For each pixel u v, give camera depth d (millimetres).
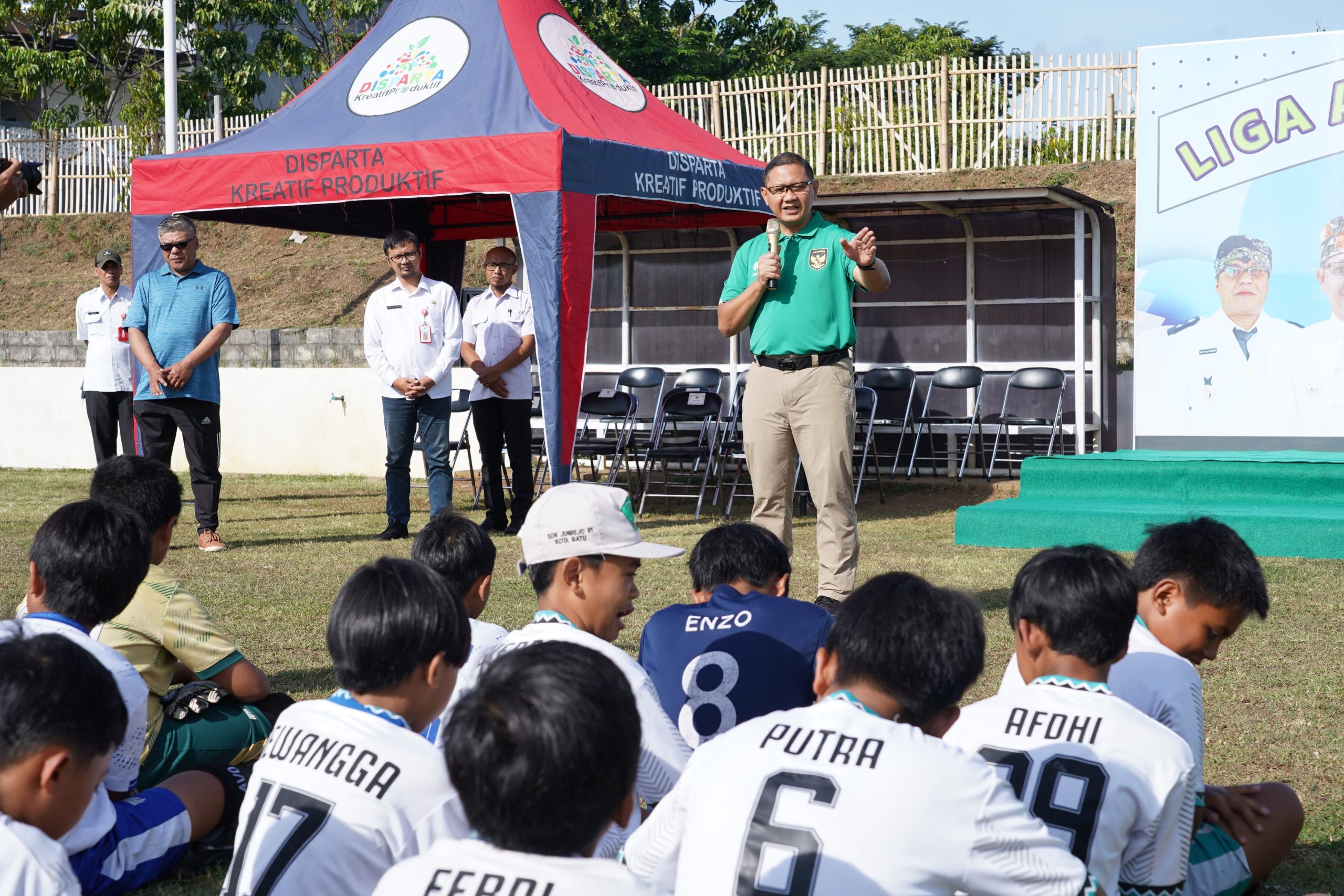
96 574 2752
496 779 1508
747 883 1856
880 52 36469
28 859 1829
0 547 7910
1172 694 2619
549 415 7809
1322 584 6668
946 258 11742
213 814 3109
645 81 26938
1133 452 9688
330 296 16609
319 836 2051
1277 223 9836
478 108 8328
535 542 2824
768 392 5688
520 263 12641
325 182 8258
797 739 1963
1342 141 9633
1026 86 15750
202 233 19234
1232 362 10023
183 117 22078
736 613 3008
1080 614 2287
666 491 10703
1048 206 10617
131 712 2848
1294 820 2916
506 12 9047
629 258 12641
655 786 2537
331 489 11969
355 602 2184
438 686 2221
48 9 23250
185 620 3416
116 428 10312
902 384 11312
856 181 16234
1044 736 2271
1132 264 13961
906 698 2021
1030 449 11555
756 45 30359
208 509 8047
